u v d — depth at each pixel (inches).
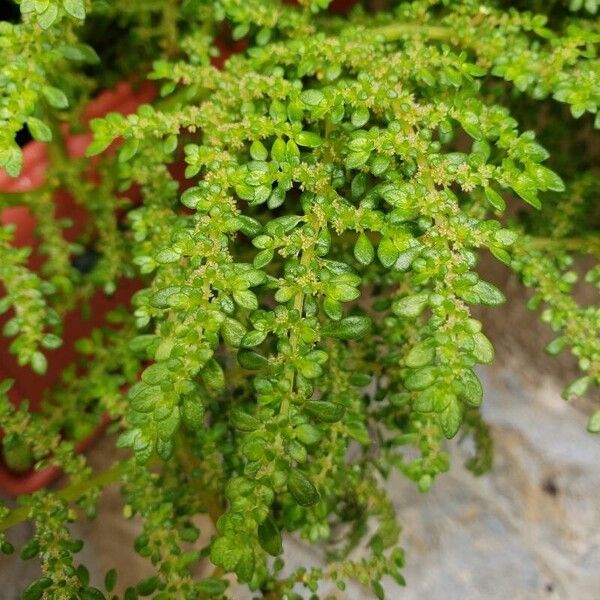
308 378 6.2
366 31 8.4
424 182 6.6
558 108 11.0
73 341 12.6
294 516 8.5
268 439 6.0
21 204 10.6
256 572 7.3
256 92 7.7
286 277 6.4
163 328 6.9
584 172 10.4
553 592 13.0
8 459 12.3
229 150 7.7
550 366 14.4
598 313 8.0
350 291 6.3
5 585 12.7
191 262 6.4
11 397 12.0
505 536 13.5
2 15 12.2
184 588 7.7
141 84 12.0
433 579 13.1
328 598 9.8
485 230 6.3
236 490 5.9
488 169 6.7
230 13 8.8
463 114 7.2
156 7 11.1
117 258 10.8
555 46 8.4
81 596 7.2
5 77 7.2
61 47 7.6
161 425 5.9
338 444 8.4
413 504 13.7
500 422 14.1
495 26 9.2
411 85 8.0
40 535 7.8
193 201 6.8
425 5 9.0
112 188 11.0
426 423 8.2
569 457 13.8
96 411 10.9
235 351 9.2
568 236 10.3
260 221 10.7
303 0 8.9
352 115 7.1
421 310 6.0
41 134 7.1
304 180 6.9
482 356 5.9
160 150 9.5
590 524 13.4
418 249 6.2
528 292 14.3
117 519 13.6
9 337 11.5
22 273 8.6
